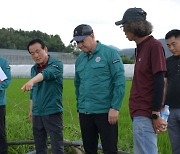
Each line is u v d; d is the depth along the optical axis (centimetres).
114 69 451
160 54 371
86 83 462
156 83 367
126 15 382
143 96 379
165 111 383
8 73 569
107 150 458
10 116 793
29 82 449
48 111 508
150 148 377
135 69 389
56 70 497
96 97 455
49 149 614
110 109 448
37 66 521
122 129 789
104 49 459
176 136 505
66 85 2459
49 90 506
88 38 451
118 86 446
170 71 501
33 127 527
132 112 387
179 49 486
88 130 473
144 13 384
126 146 654
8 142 622
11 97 1488
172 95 496
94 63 457
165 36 495
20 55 7038
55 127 511
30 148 647
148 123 378
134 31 379
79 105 477
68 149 628
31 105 545
